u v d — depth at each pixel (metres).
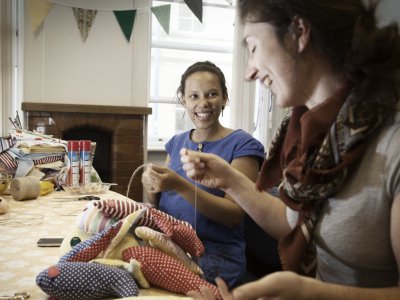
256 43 0.65
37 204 1.62
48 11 3.43
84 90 3.62
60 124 3.45
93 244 0.82
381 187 0.57
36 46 3.46
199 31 3.99
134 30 3.65
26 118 3.39
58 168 2.04
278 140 0.81
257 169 1.42
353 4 0.58
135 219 0.87
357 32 0.56
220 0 3.96
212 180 0.92
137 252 0.83
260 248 1.72
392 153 0.56
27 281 0.81
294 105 0.68
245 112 3.89
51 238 1.10
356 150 0.58
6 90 3.41
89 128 3.55
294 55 0.61
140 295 0.76
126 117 3.59
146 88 3.75
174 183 1.26
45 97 3.54
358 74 0.59
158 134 4.01
